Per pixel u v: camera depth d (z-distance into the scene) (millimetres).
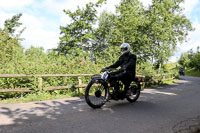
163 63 27000
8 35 12539
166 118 4473
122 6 26062
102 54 30125
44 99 6457
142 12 30250
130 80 5844
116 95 5547
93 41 31406
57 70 8328
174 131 3617
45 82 7492
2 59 10188
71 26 25969
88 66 10008
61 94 7711
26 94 6785
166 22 26922
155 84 13797
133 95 6441
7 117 3998
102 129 3518
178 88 11758
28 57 11438
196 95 8609
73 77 8641
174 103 6387
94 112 4715
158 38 26375
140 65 15078
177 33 33719
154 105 5910
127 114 4645
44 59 10023
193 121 4328
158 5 27391
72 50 25875
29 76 6691
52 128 3441
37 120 3877
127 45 5738
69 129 3432
